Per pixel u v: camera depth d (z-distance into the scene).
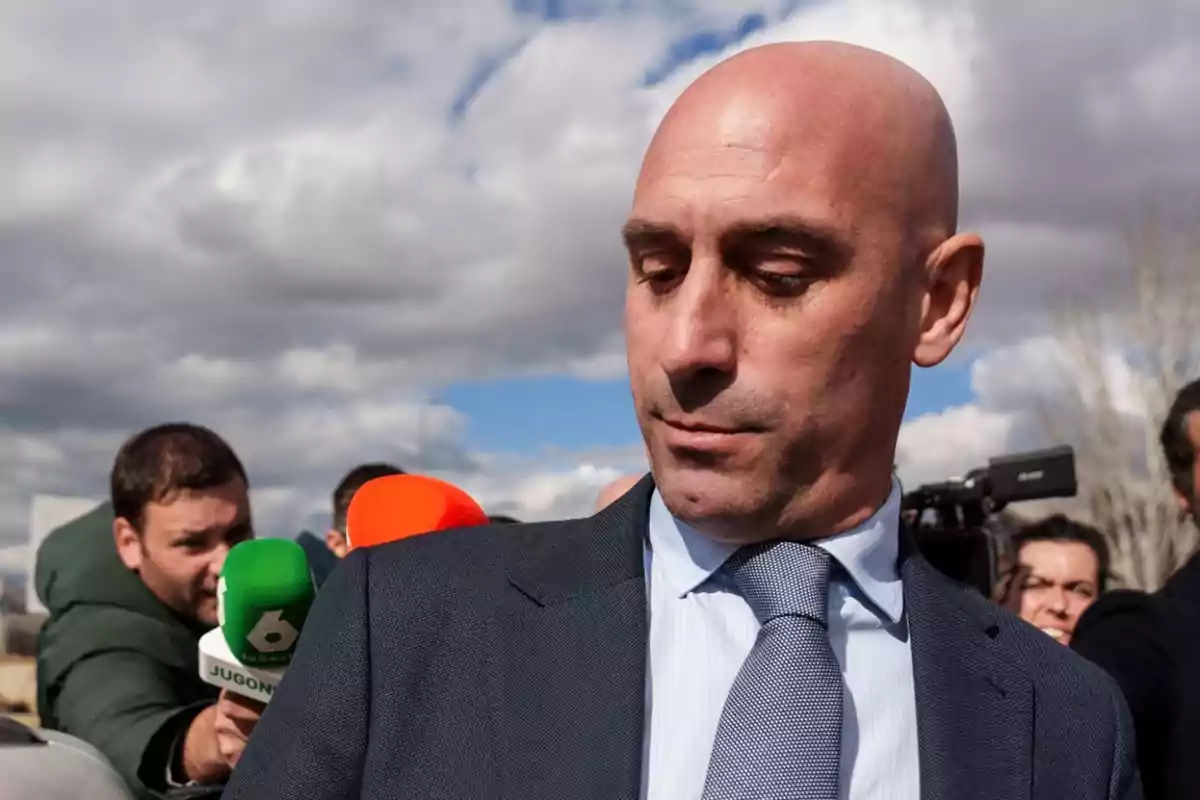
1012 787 0.98
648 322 0.97
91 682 2.03
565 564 1.04
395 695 0.97
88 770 1.53
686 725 0.94
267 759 0.97
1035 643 1.11
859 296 0.94
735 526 0.97
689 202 0.93
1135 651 1.99
